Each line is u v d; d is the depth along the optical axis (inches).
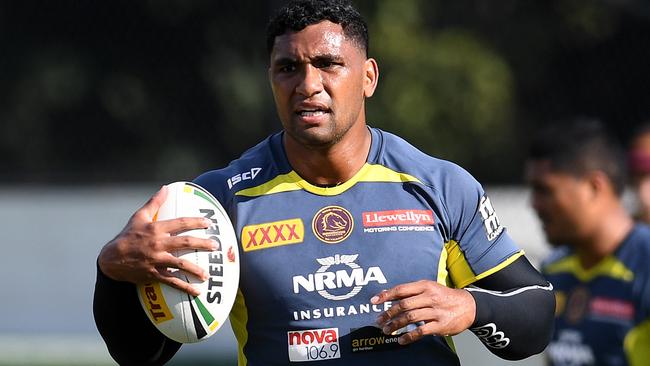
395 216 482.3
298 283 473.7
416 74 1727.4
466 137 1711.4
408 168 492.1
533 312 484.7
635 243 690.8
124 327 482.9
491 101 1721.2
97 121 1583.4
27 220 1094.4
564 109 1577.3
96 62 1599.4
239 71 1672.0
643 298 679.7
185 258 457.4
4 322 1079.6
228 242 468.8
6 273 1085.8
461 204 489.1
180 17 1644.9
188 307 461.1
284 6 483.5
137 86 1594.5
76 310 1083.3
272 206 484.7
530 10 1800.0
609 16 1696.6
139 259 455.2
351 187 486.9
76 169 1504.7
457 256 490.3
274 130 1256.8
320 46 467.5
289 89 471.2
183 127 1606.8
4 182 1288.1
